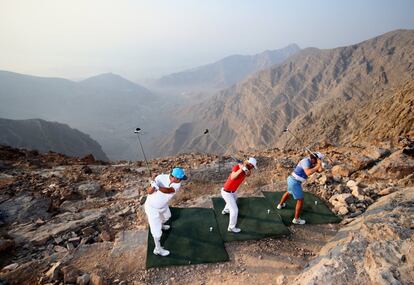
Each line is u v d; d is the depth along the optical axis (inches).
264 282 185.9
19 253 213.5
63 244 225.0
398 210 204.7
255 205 279.1
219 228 241.6
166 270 195.8
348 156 383.9
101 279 177.5
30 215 266.5
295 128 2989.7
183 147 5885.8
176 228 239.0
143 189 332.2
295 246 222.8
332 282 146.9
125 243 221.9
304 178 238.4
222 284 184.2
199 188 334.3
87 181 361.7
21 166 425.4
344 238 204.8
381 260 146.3
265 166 396.5
